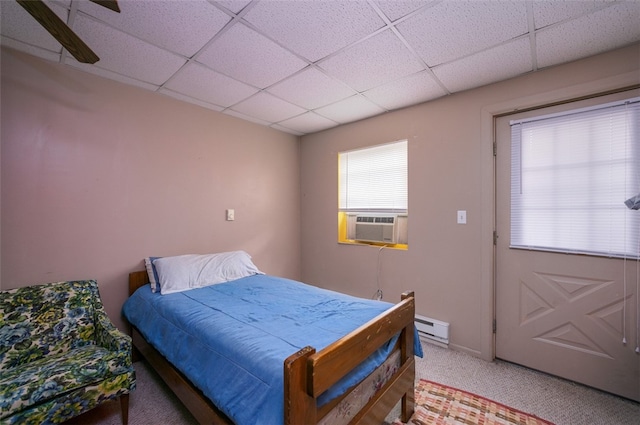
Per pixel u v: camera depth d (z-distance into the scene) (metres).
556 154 2.10
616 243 1.89
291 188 3.79
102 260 2.28
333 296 2.14
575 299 2.04
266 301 2.03
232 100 2.70
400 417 1.72
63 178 2.09
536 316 2.20
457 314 2.52
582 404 1.82
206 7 1.48
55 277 2.06
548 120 2.14
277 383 1.12
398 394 1.59
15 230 1.91
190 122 2.79
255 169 3.36
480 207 2.38
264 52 1.90
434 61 2.00
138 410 1.80
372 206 3.19
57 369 1.49
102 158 2.27
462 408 1.79
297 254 3.85
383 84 2.35
